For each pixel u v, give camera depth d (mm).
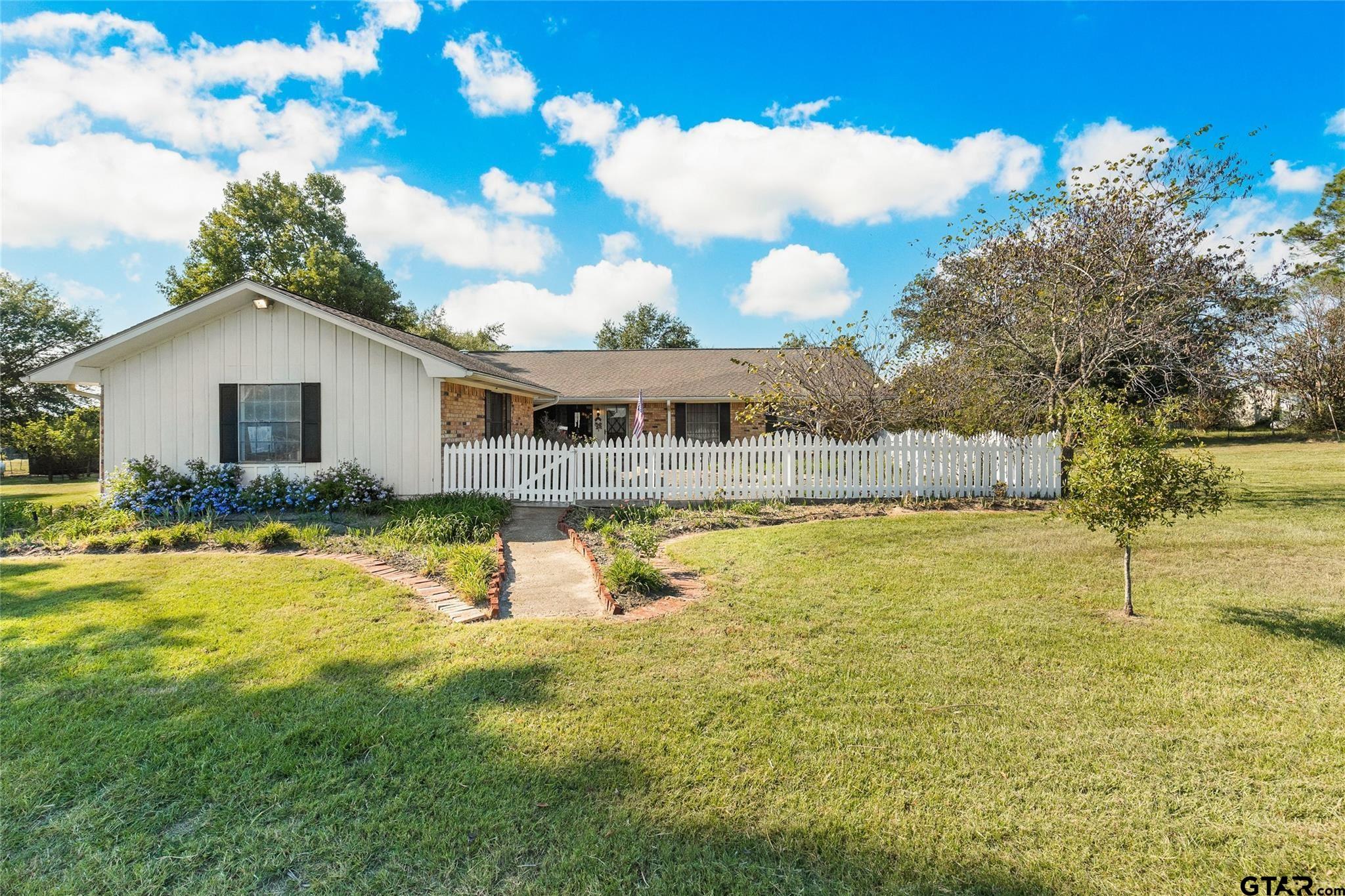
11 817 2389
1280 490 10812
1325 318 25359
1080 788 2543
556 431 20500
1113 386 14477
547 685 3502
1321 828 2283
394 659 3893
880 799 2479
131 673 3697
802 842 2240
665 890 2016
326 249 31766
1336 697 3291
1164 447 4652
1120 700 3289
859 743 2893
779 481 11062
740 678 3592
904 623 4496
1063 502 5102
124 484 10055
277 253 31562
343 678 3619
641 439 11188
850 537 7617
